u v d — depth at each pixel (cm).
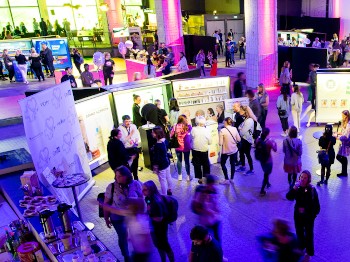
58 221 570
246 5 1581
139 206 491
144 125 944
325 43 2161
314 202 529
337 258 562
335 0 2592
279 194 765
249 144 848
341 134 837
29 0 2783
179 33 2164
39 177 662
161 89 1077
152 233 531
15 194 700
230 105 1024
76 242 517
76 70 2156
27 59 1969
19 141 1086
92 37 2986
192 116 1116
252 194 772
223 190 797
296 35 2333
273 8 1560
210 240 423
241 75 1138
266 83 1641
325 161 750
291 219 673
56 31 2719
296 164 732
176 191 809
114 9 2834
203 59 1962
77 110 883
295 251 429
